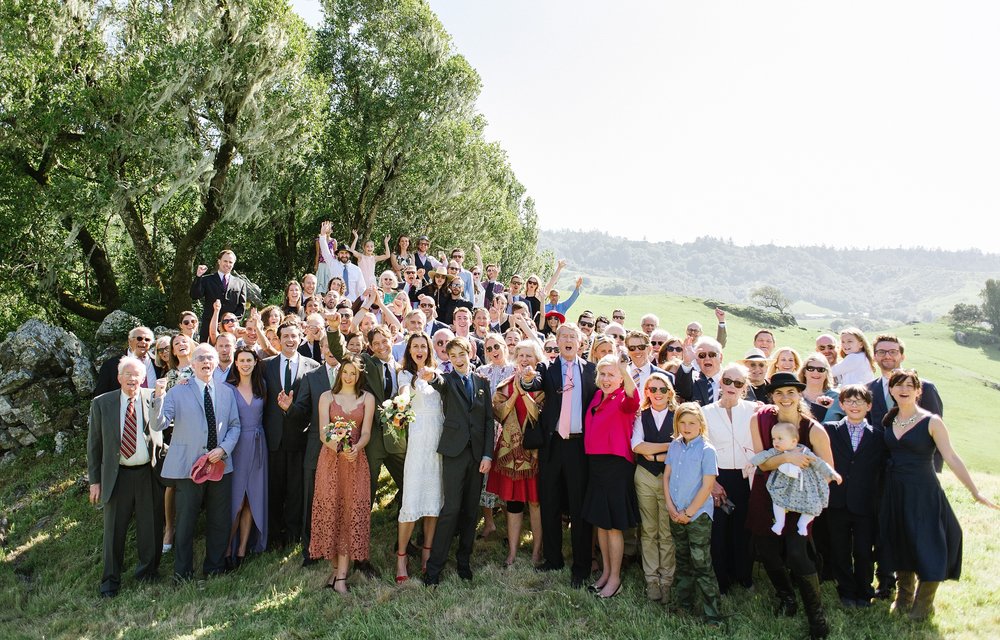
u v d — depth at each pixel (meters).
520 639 4.79
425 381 5.87
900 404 4.98
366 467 5.82
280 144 15.23
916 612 4.92
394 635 4.87
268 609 5.37
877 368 6.94
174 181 13.87
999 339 94.69
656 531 5.29
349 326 7.51
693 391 6.07
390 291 9.95
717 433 5.34
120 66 13.55
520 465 6.04
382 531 6.89
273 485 6.76
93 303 17.45
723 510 5.23
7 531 7.62
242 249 20.77
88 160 13.80
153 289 15.33
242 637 4.93
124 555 6.68
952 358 77.12
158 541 6.23
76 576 6.38
